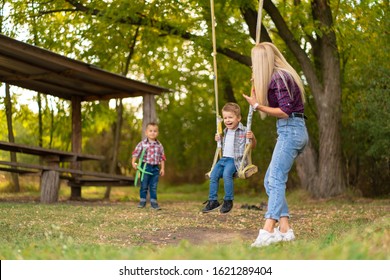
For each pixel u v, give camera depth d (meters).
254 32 15.98
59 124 17.86
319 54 17.36
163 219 9.19
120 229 7.96
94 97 15.50
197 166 26.34
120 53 17.89
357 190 15.78
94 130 24.03
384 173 17.80
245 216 9.87
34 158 21.69
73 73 13.01
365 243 4.72
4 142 11.63
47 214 9.16
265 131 19.27
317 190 15.81
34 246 5.29
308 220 9.30
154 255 4.32
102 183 15.43
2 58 11.95
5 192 17.97
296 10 14.97
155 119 14.46
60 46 16.95
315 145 17.80
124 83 13.48
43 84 14.28
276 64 6.34
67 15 17.28
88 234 7.39
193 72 21.61
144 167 11.61
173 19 17.34
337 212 10.67
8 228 7.46
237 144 8.54
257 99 6.31
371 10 14.82
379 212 10.48
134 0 14.74
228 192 8.48
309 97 18.53
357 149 17.22
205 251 4.29
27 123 18.41
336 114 15.71
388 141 14.66
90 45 17.30
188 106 23.11
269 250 4.76
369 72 15.62
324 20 15.35
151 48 17.31
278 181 6.18
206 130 22.91
